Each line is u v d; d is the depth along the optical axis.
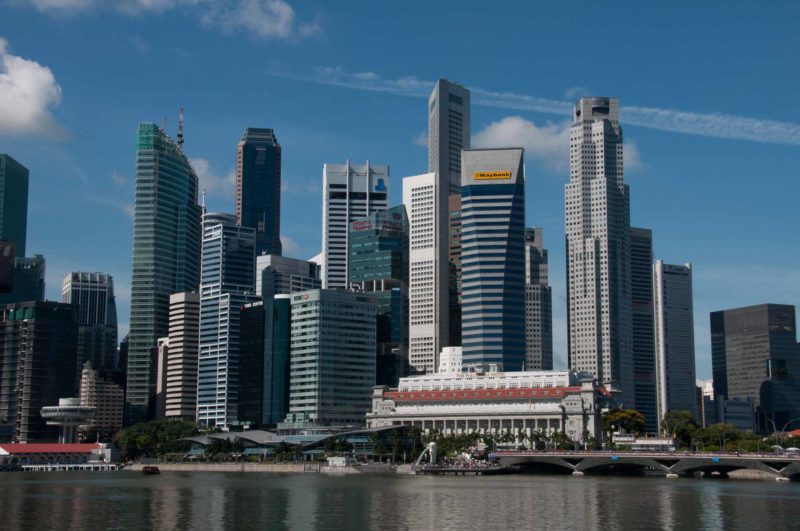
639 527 196.38
